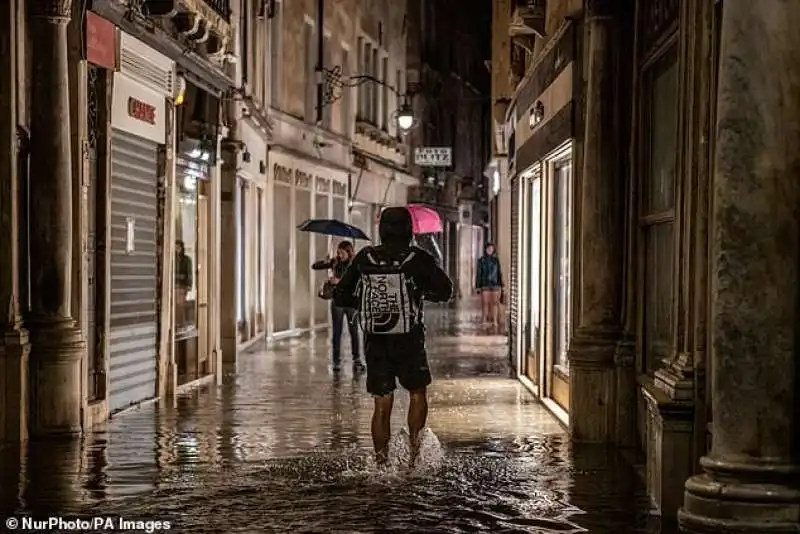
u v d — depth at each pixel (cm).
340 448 1522
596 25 1516
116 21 1811
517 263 2597
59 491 1240
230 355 2784
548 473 1346
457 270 7812
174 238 2167
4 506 1165
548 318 2028
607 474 1338
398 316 1383
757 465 918
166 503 1182
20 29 1572
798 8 913
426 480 1305
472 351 3186
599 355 1534
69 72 1670
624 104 1518
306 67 4184
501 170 3928
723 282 921
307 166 4175
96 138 1798
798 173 916
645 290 1467
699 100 1098
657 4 1345
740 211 912
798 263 923
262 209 3612
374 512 1145
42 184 1599
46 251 1602
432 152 5697
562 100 1772
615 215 1527
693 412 1088
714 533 918
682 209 1144
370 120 5328
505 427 1723
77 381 1620
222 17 2475
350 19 4784
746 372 917
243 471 1356
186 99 2303
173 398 2086
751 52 911
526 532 1066
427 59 6712
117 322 1877
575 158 1631
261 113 3294
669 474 1102
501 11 3806
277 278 3859
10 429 1555
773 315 912
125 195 1922
